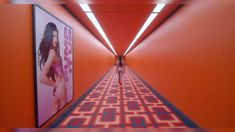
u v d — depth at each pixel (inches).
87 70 181.3
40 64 74.7
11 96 56.7
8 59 55.4
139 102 145.6
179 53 112.9
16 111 59.2
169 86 135.0
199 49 84.3
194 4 90.0
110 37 262.8
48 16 83.4
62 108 103.3
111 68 653.3
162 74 157.4
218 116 68.3
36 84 71.0
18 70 60.2
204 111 79.5
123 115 112.0
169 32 136.3
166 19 144.7
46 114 80.9
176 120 102.9
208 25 75.7
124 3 104.2
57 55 95.1
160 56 166.1
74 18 133.0
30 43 67.9
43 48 77.7
